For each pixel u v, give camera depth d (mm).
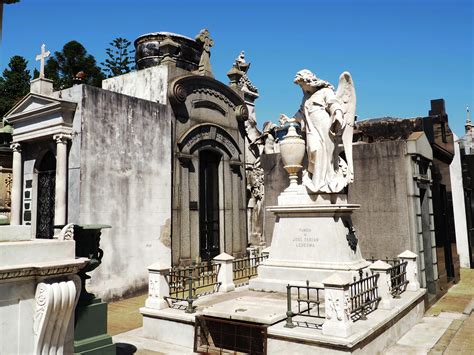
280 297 8477
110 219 12188
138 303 11648
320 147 9039
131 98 13164
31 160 13102
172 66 14969
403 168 11047
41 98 12141
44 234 12586
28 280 4070
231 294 9062
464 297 12016
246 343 6836
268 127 20094
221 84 16812
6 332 3881
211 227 16344
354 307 7359
